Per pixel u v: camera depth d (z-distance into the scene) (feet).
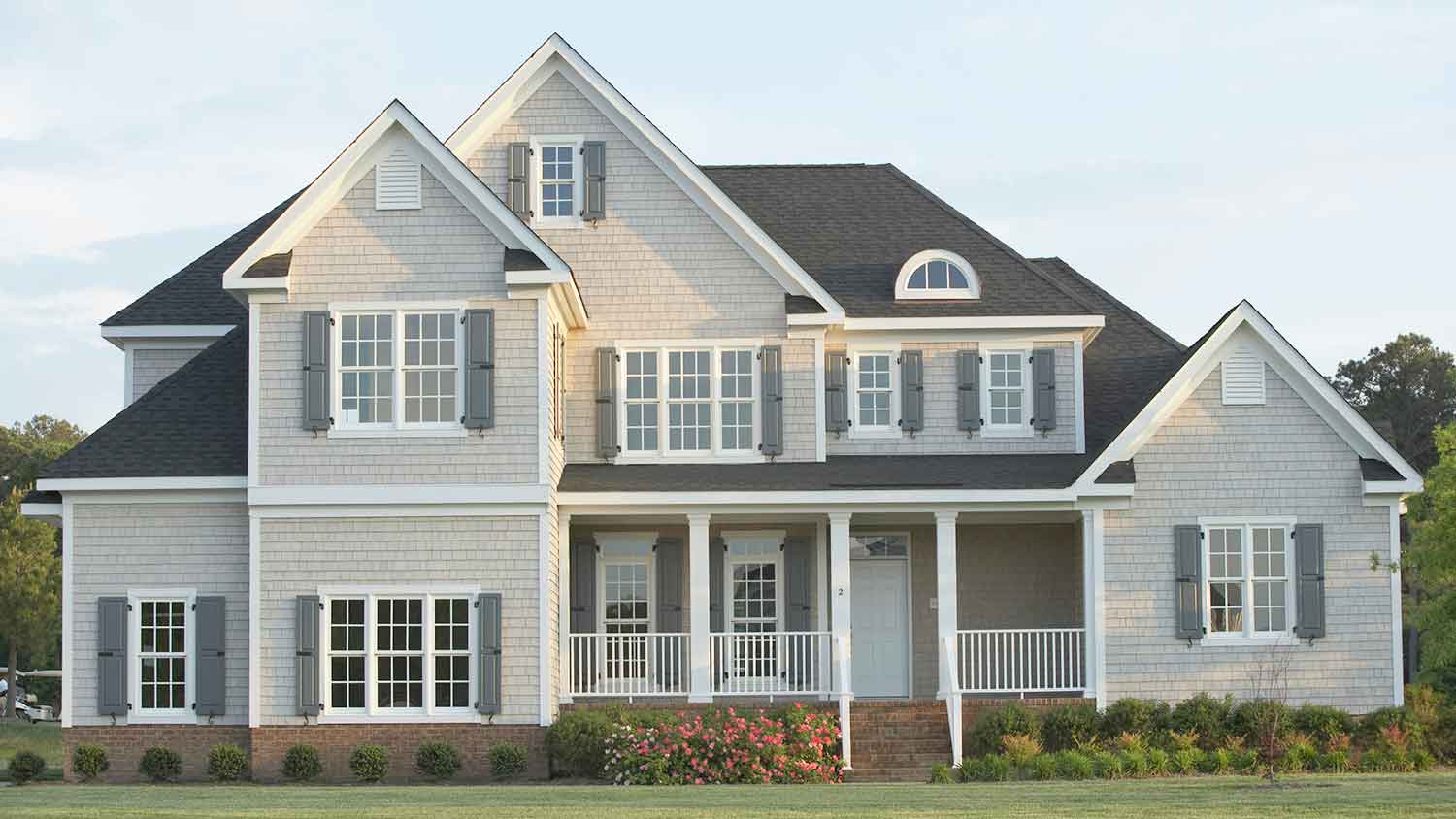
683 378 97.86
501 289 86.28
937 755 87.56
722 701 91.45
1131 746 84.53
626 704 89.81
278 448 85.87
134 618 88.02
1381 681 91.04
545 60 98.32
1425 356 225.56
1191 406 92.32
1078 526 98.22
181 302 105.50
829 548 98.58
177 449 88.99
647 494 90.63
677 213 98.43
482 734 85.10
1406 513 104.12
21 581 186.91
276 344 86.17
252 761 84.89
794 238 106.42
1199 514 91.76
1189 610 90.94
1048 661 98.78
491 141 98.43
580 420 97.30
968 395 100.48
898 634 100.27
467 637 85.61
